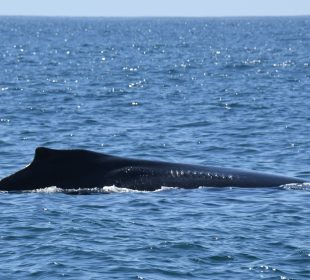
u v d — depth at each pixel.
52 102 167.88
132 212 72.94
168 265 59.50
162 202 76.38
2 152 107.31
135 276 57.41
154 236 65.75
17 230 67.25
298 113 148.75
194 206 75.00
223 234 66.50
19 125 133.00
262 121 137.88
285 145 113.19
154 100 172.38
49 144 114.94
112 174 81.50
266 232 67.12
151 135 122.62
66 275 57.50
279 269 58.88
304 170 95.38
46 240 64.69
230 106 160.62
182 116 145.12
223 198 77.81
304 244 64.00
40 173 81.12
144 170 82.19
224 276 57.62
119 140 118.38
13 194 79.00
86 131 126.69
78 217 71.00
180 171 82.69
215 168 84.06
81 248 62.72
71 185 80.38
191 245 63.53
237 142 116.12
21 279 56.91
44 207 74.19
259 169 96.50
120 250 62.47
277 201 76.75
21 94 185.25
